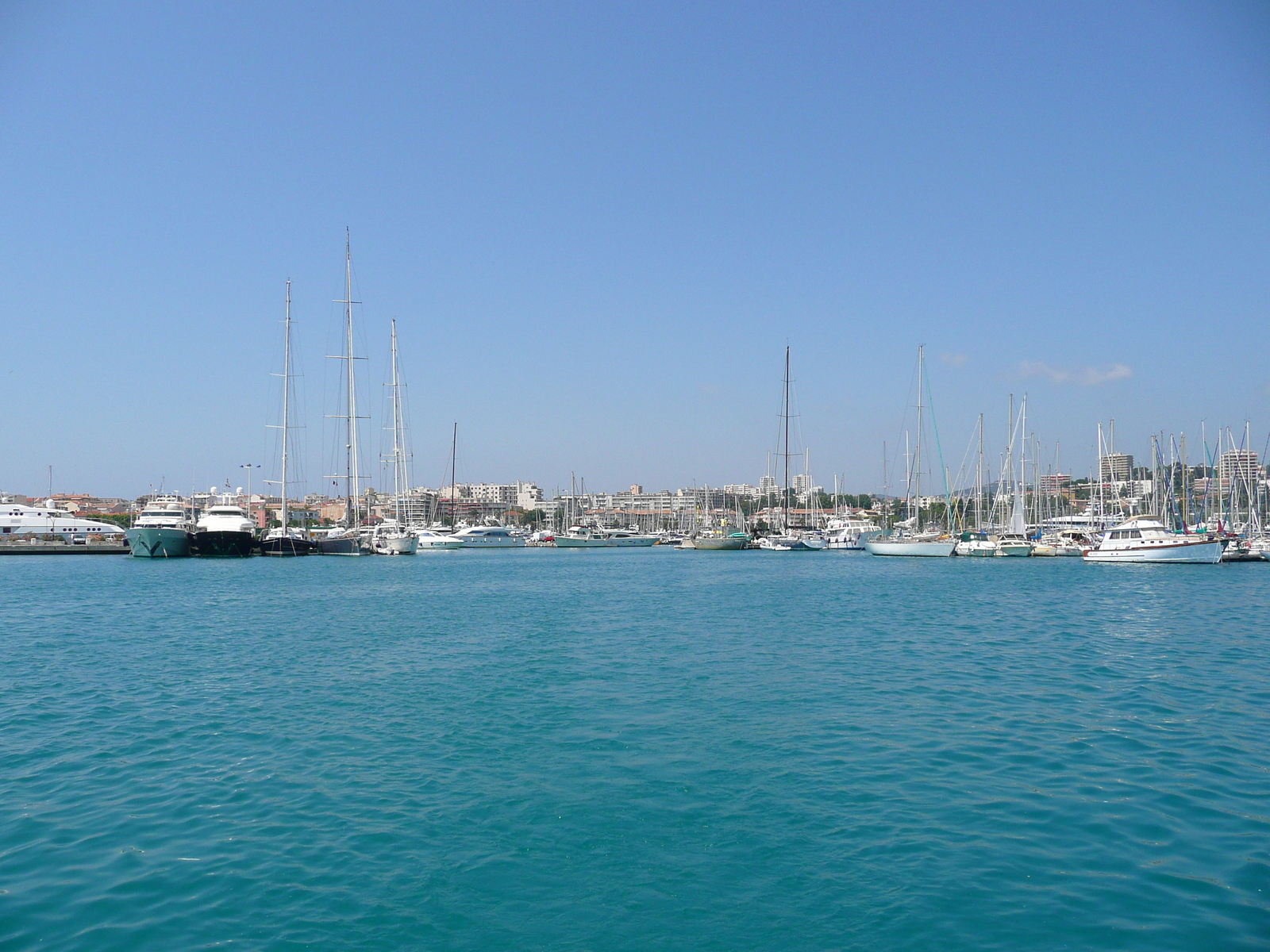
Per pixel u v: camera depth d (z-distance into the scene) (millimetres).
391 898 12227
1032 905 11820
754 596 60844
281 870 13086
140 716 22781
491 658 32000
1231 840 13906
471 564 116000
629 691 25734
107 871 13031
